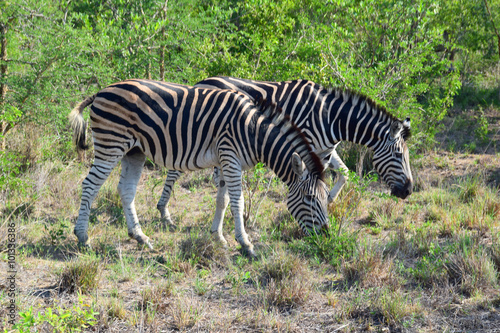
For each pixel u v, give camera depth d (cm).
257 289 645
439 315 570
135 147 817
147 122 767
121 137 779
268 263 700
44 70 1127
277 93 869
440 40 1201
